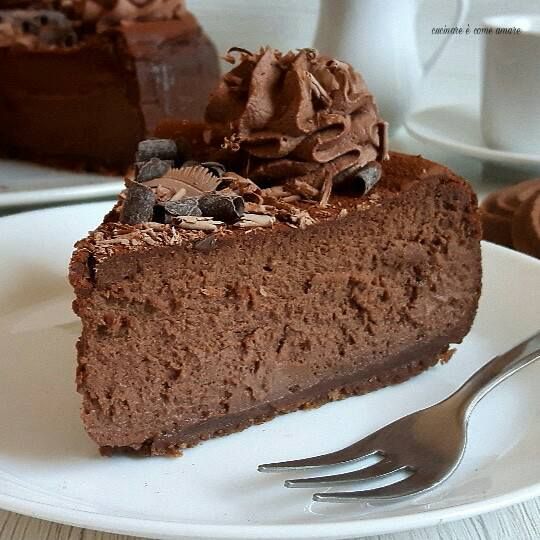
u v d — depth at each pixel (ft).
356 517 0.46
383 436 0.54
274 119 0.64
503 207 0.89
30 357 0.65
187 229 0.55
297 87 0.63
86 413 0.53
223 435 0.58
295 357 0.60
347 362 0.62
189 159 0.66
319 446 0.56
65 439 0.55
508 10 1.28
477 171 1.12
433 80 1.34
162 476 0.52
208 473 0.53
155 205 0.56
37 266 0.75
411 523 0.43
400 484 0.48
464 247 0.64
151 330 0.54
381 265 0.62
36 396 0.59
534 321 0.68
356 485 0.50
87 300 0.52
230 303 0.57
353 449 0.53
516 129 1.04
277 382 0.59
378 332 0.62
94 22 1.16
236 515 0.48
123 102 1.10
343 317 0.61
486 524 0.48
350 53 1.09
